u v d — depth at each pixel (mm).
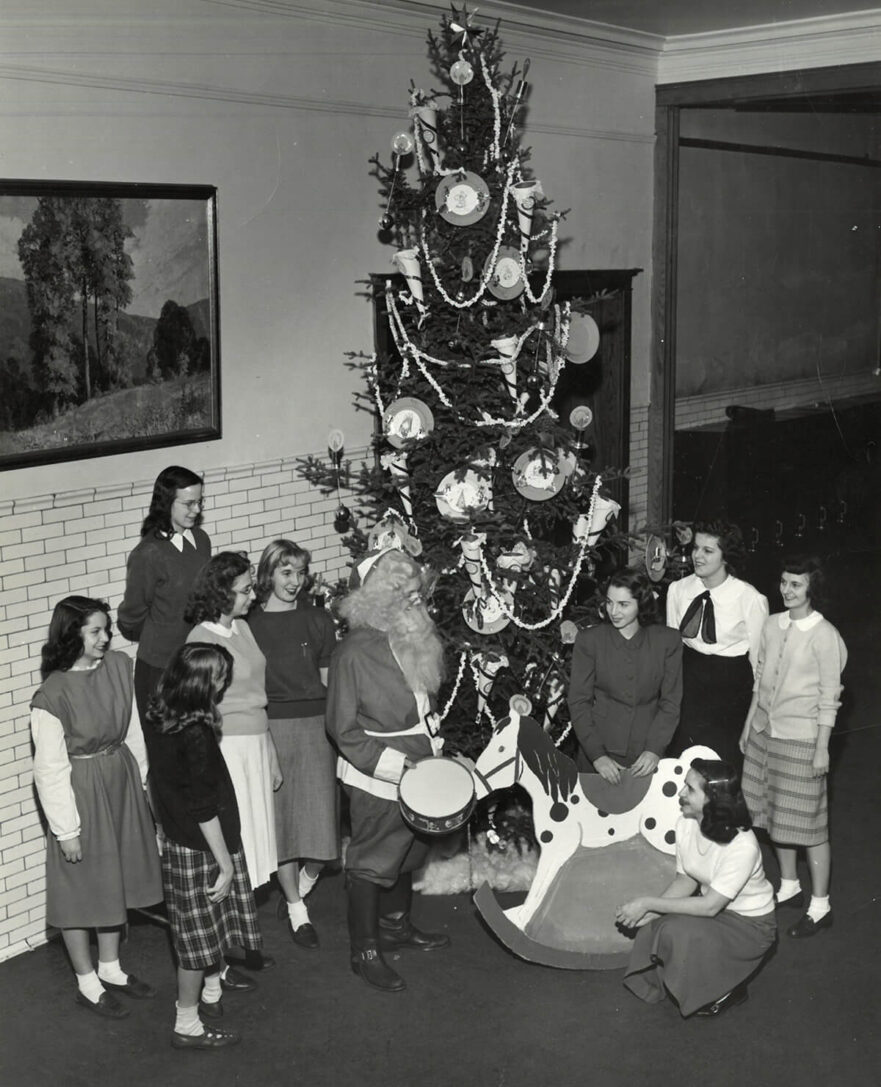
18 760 5348
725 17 7867
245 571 5031
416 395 6199
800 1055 4539
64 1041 4727
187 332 5852
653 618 6141
